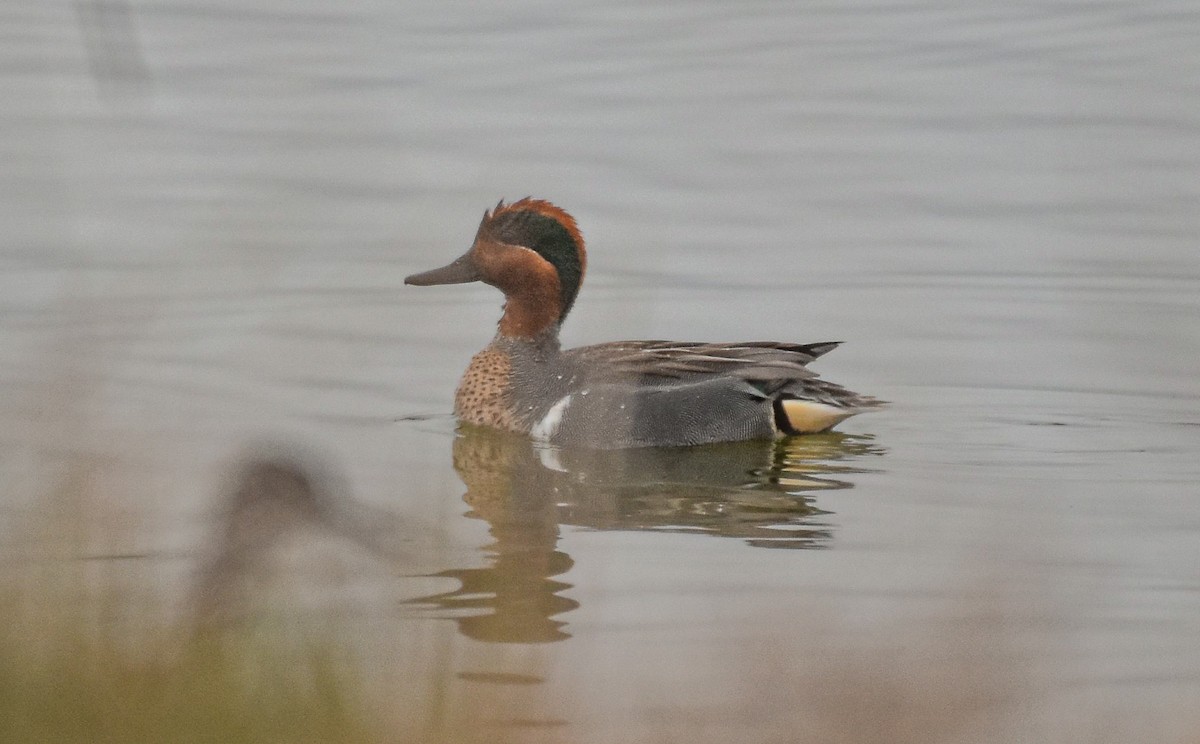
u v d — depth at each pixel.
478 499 13.24
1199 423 15.48
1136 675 9.69
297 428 14.77
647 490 13.81
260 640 8.76
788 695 9.11
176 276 18.59
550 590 10.91
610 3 31.64
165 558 10.44
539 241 16.75
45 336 16.47
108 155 23.09
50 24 29.33
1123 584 11.20
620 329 17.72
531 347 16.55
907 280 19.69
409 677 8.95
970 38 29.45
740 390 15.80
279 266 19.11
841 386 16.17
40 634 8.29
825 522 12.67
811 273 19.94
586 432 15.62
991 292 19.28
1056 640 10.16
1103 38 29.19
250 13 30.55
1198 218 21.36
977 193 22.48
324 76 27.02
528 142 24.41
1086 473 13.98
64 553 9.61
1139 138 24.39
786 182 23.05
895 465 14.40
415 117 25.41
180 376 15.97
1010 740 8.74
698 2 31.70
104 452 11.27
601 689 9.18
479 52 28.62
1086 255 20.28
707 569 11.46
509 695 8.95
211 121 24.75
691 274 19.97
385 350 17.59
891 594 10.98
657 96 26.59
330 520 10.30
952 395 16.45
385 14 30.81
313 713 7.90
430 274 17.17
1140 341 17.69
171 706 7.79
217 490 11.95
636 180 23.03
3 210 20.80
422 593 10.62
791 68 27.92
